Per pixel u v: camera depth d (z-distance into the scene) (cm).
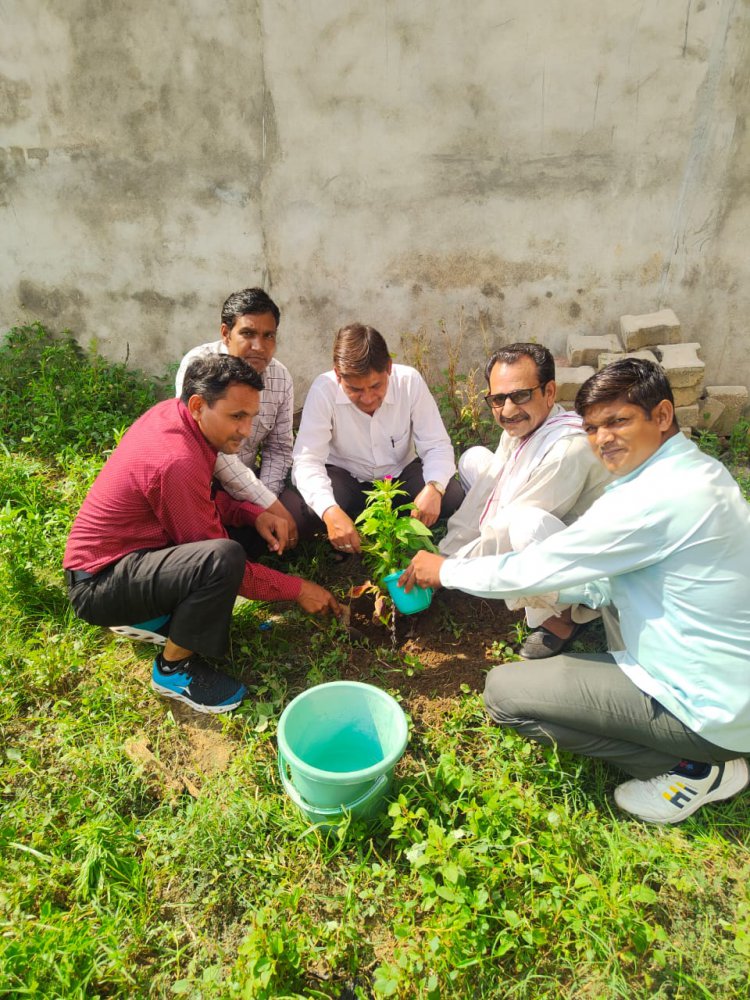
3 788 252
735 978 203
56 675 291
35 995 193
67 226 474
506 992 200
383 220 449
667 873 226
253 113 431
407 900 220
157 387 508
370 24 405
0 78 438
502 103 417
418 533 290
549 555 235
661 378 218
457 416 472
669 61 402
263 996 191
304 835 226
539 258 451
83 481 404
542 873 215
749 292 451
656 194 431
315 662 304
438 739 269
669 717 229
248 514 341
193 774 262
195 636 271
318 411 347
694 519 211
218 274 475
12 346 501
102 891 222
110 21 417
